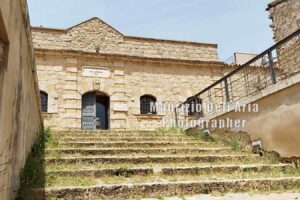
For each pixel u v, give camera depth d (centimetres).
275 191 513
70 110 1485
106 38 1667
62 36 1593
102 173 546
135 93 1608
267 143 737
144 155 687
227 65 1769
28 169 512
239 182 517
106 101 1647
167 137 980
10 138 361
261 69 1648
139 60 1652
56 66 1526
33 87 684
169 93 1655
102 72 1587
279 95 708
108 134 1009
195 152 770
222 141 904
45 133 927
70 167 568
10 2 325
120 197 462
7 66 321
